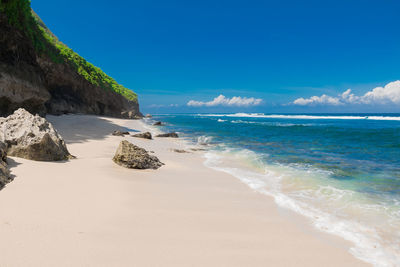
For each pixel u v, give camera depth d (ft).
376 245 14.01
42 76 82.74
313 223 16.81
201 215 16.79
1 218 12.88
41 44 103.45
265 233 14.65
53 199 16.56
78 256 10.15
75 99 160.45
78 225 13.12
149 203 18.19
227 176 30.60
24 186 18.65
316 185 27.02
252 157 45.47
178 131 110.52
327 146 63.00
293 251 12.62
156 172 30.22
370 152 53.16
